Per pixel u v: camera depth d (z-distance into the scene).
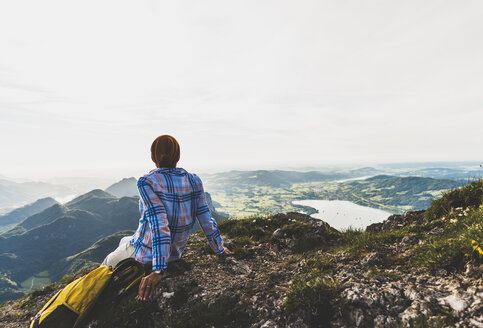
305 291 3.28
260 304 3.55
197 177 3.16
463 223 4.59
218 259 5.41
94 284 2.73
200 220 3.20
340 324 2.87
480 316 2.35
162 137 3.00
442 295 2.79
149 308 3.71
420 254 3.83
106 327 3.39
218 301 3.71
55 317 2.48
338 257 4.58
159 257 2.46
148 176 2.76
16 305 5.79
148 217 2.64
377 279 3.38
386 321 2.70
